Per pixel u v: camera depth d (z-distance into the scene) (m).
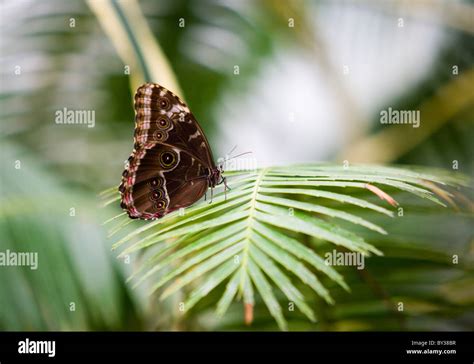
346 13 1.03
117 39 0.81
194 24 1.01
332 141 1.02
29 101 0.94
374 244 0.74
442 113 0.97
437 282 0.75
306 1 1.03
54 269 0.75
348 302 0.74
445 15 0.99
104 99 0.96
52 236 0.76
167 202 0.76
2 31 0.95
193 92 1.00
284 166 0.73
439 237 0.83
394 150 0.97
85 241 0.76
